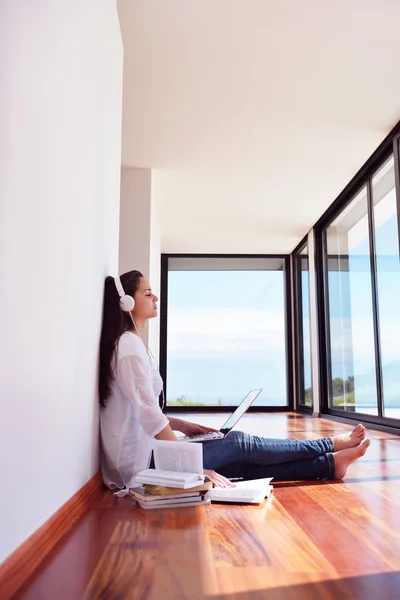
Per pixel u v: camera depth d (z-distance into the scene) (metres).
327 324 7.20
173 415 7.68
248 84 3.92
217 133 4.70
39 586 1.09
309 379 7.92
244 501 1.91
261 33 3.36
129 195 5.45
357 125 4.57
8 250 1.00
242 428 5.29
